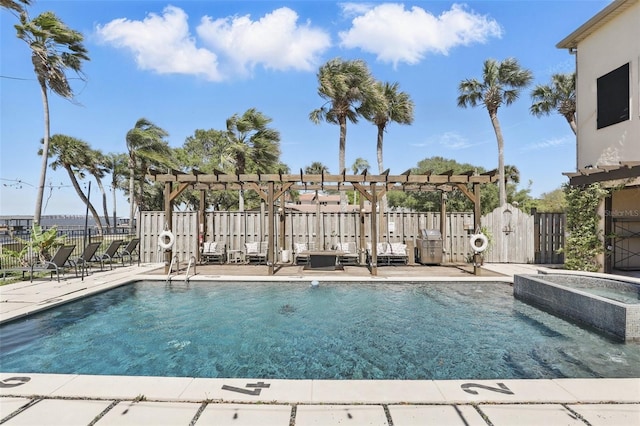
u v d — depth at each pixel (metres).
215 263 12.59
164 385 3.27
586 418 2.70
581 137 10.82
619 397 3.05
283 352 4.71
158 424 2.62
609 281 7.24
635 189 10.67
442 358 4.49
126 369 4.14
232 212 13.45
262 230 13.43
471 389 3.21
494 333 5.45
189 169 28.12
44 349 4.75
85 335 5.32
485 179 10.07
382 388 3.22
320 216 13.37
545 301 6.71
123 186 35.47
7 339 5.11
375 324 5.89
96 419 2.69
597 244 10.24
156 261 13.11
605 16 9.58
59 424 2.62
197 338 5.23
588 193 10.29
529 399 3.01
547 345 4.92
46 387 3.22
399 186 12.52
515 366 4.22
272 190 10.02
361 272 10.41
